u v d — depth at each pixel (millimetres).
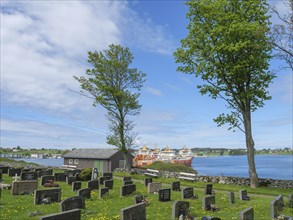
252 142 32969
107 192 22156
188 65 34781
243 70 31109
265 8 31516
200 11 32625
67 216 12133
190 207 19250
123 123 44906
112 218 15461
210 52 32438
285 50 28766
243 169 117938
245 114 33344
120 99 44281
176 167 71438
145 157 99000
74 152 68000
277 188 31281
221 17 31453
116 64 43906
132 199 21375
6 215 15125
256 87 32312
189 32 33562
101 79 43969
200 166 146875
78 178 32906
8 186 23469
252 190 29953
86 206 18031
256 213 18688
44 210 16547
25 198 19844
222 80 33531
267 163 172750
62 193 23078
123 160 60625
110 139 44906
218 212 18656
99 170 59688
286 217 17484
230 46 29891
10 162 58156
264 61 31469
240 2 31625
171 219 16125
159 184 26188
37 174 31547
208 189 26016
